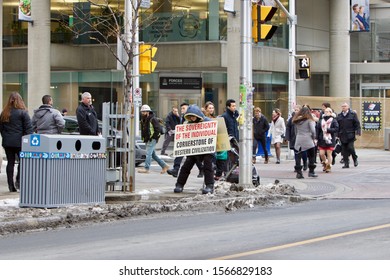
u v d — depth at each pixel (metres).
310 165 41.44
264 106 82.75
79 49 79.69
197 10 76.25
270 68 81.56
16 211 24.95
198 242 20.25
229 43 71.06
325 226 23.03
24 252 19.11
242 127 32.47
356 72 93.81
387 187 36.22
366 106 73.75
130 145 31.22
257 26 32.31
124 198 29.53
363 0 85.12
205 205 28.38
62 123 31.83
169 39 76.75
